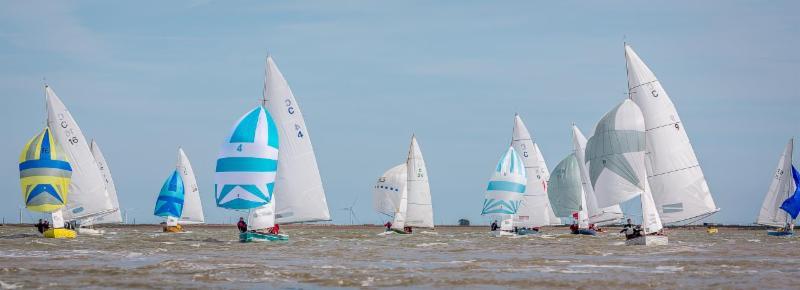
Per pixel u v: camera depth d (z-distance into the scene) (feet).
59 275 469.16
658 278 467.93
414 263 568.82
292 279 461.78
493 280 461.78
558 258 615.16
